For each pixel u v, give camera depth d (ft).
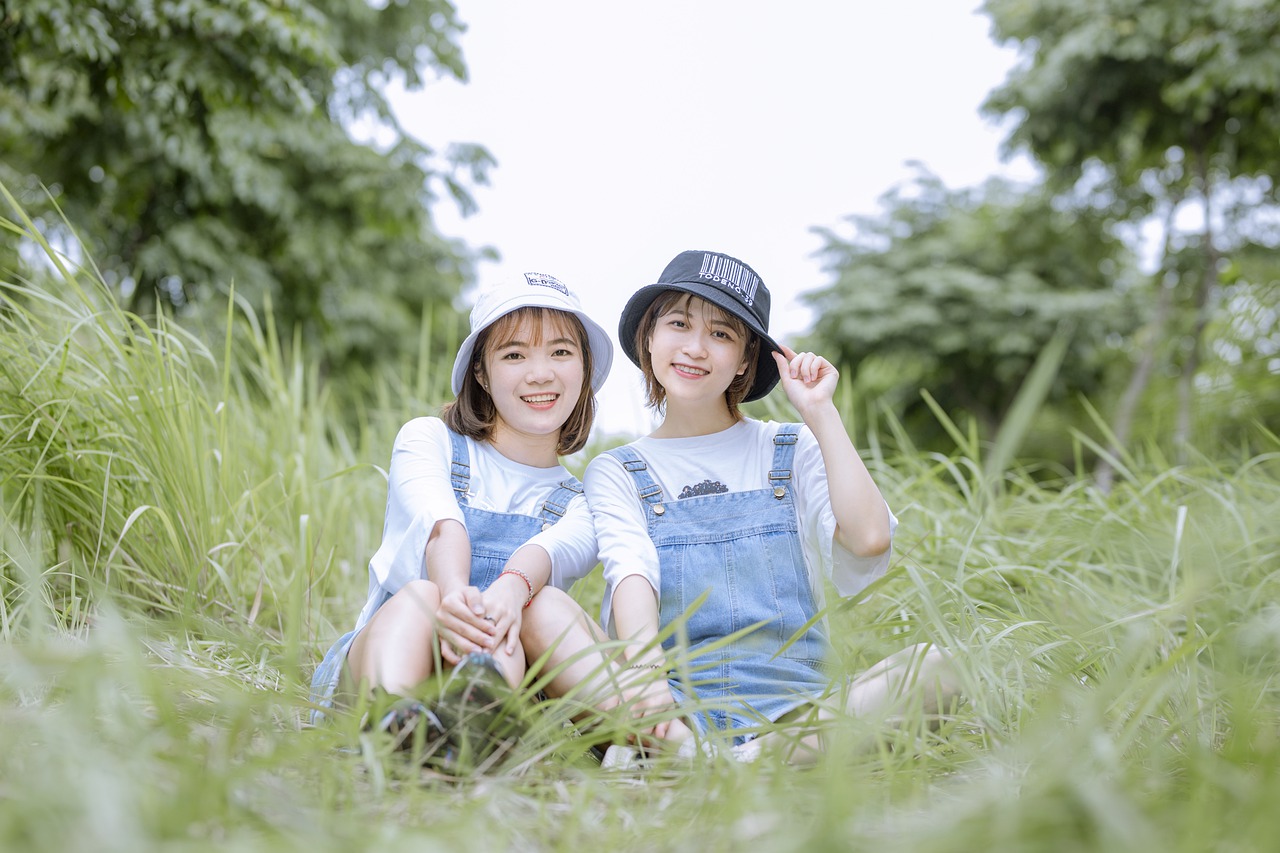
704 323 5.48
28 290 6.40
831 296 43.75
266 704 3.69
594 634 4.75
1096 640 5.21
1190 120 30.78
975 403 42.57
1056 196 38.22
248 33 14.87
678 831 2.96
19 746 3.08
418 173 25.58
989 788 2.89
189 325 19.12
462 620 4.36
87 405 6.32
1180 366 30.71
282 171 24.99
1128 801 2.69
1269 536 6.56
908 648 4.54
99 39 13.55
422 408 10.04
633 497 5.49
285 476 7.98
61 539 6.05
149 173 21.11
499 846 2.77
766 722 3.91
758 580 5.17
